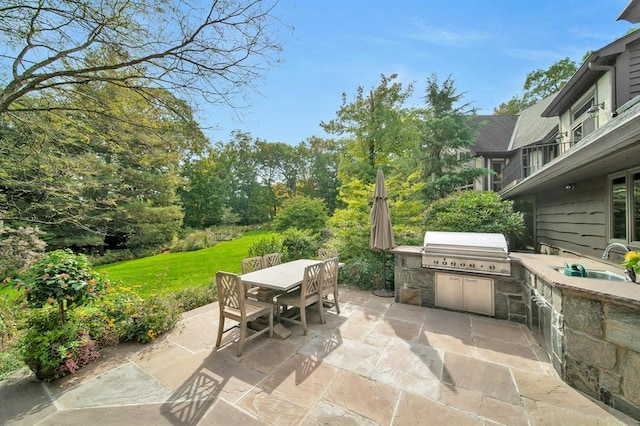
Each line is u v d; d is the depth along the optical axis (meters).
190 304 4.58
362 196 7.41
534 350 2.93
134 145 3.69
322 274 3.72
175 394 2.29
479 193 7.24
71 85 3.07
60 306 2.81
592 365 2.17
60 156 4.20
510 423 1.90
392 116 9.30
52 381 2.53
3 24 2.64
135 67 2.89
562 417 1.95
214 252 12.75
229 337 3.38
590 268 3.21
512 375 2.47
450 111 10.28
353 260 6.40
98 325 3.19
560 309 2.42
